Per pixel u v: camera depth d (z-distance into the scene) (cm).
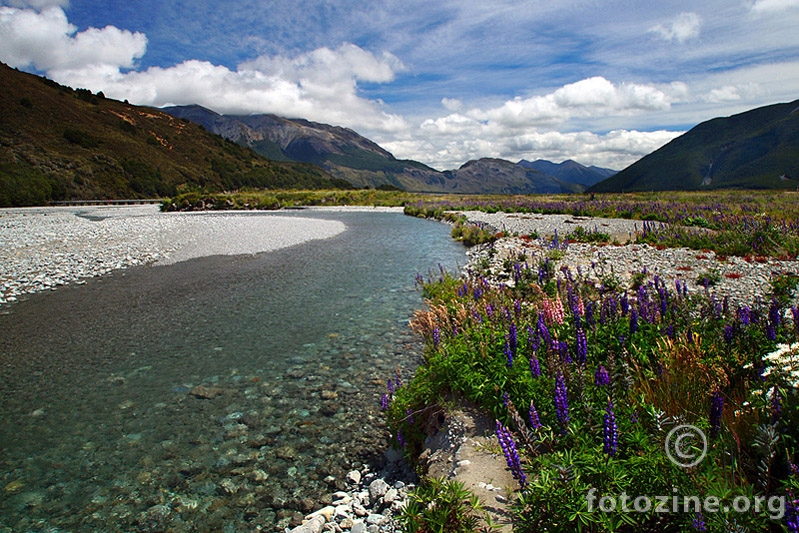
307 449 626
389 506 489
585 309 681
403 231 3369
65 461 614
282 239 2867
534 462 400
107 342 1057
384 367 884
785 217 2305
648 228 2269
